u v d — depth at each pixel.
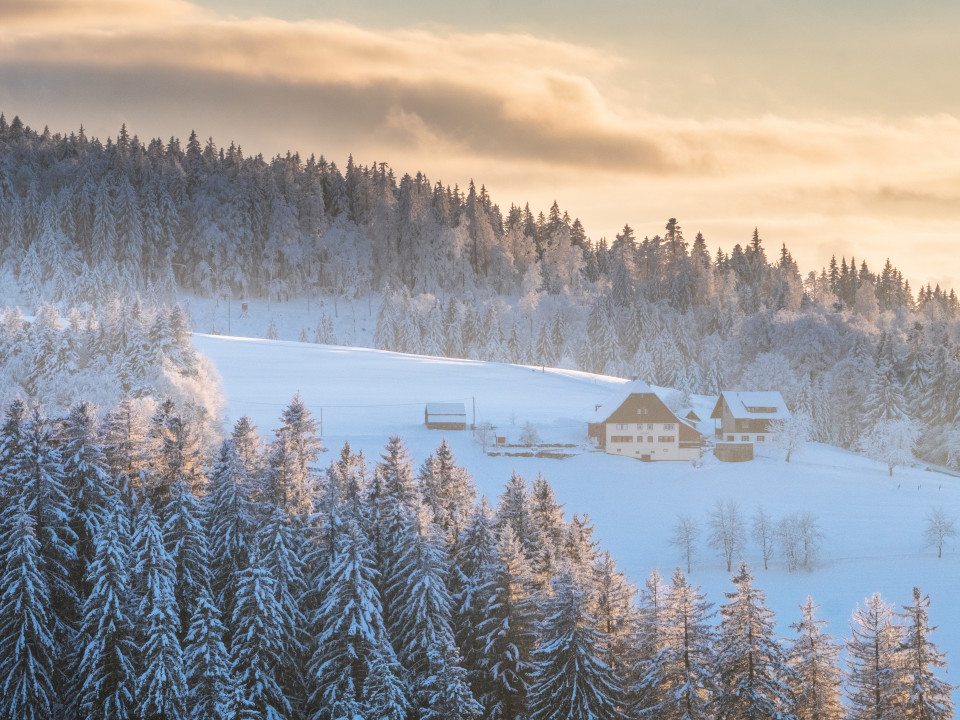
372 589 49.44
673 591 47.28
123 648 46.19
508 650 50.75
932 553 94.19
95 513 52.28
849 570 90.19
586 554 61.19
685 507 109.25
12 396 89.12
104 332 100.31
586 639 47.03
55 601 49.16
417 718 49.12
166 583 46.97
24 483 49.72
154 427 59.28
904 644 44.31
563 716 46.56
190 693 46.62
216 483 55.03
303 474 59.41
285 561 51.47
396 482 59.31
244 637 48.47
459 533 57.41
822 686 46.47
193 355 103.50
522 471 118.75
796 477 120.88
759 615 45.22
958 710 62.38
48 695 46.00
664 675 46.03
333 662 48.56
